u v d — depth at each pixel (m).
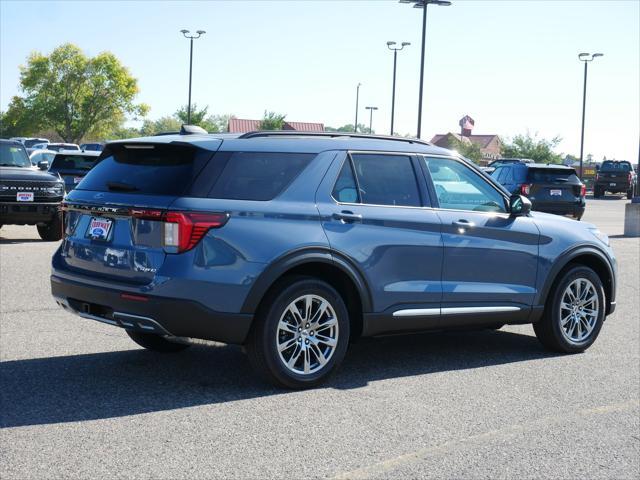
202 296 5.05
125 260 5.24
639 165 20.70
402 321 5.94
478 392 5.57
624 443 4.59
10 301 8.41
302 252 5.36
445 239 6.11
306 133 5.79
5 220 13.72
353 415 4.95
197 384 5.54
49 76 86.38
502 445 4.49
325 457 4.21
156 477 3.87
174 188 5.17
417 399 5.35
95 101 87.31
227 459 4.14
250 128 87.38
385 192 5.92
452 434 4.65
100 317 5.39
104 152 5.85
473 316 6.32
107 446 4.27
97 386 5.41
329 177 5.64
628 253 15.20
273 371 5.32
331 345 5.55
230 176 5.26
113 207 5.31
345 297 5.85
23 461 4.02
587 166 60.81
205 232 5.06
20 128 87.56
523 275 6.59
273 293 5.30
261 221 5.25
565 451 4.43
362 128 75.50
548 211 19.48
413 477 3.98
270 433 4.56
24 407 4.91
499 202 6.61
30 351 6.35
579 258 7.20
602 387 5.79
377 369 6.15
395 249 5.83
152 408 4.96
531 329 8.02
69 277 5.57
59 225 14.42
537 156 69.50
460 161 6.48
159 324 5.05
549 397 5.49
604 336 7.76
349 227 5.63
